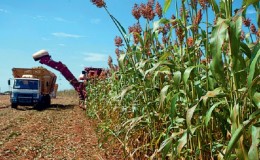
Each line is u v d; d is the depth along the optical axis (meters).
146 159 5.30
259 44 2.01
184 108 3.69
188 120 2.68
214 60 2.14
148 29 4.51
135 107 5.45
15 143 8.64
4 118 14.70
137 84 4.93
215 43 2.14
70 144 8.52
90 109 14.09
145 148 5.09
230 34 2.21
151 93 4.96
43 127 11.59
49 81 22.27
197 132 3.22
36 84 20.22
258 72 2.35
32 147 8.16
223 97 2.87
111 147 7.25
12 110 19.19
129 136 5.69
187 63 3.49
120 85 6.92
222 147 3.33
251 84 1.98
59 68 19.98
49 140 9.19
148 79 4.70
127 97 6.27
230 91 2.60
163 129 4.66
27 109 20.41
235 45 2.14
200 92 3.06
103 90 11.52
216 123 3.33
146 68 4.81
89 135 9.85
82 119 14.39
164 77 4.36
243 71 2.37
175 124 4.05
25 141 8.98
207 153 3.46
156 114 4.61
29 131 10.72
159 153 4.43
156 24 3.46
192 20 3.40
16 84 20.17
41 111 18.75
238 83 2.41
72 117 15.28
